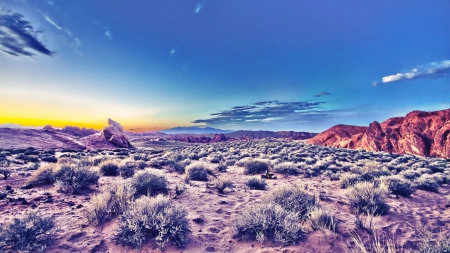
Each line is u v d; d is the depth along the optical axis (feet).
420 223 19.89
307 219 17.89
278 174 48.19
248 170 49.06
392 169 57.47
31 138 135.95
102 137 173.06
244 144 182.09
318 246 14.25
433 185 35.24
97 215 16.42
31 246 12.14
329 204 24.66
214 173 48.32
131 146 190.49
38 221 13.55
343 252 13.80
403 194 30.48
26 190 25.70
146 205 15.79
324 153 103.50
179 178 38.68
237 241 14.94
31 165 47.11
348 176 36.40
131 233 14.05
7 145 114.52
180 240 14.14
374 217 20.74
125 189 21.74
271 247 13.98
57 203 21.15
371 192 23.16
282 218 15.84
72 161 49.80
